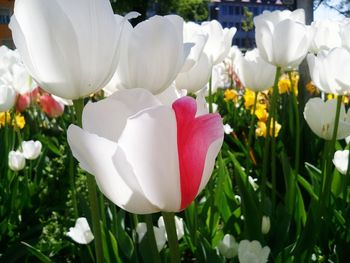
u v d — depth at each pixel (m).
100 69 0.28
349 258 0.62
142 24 0.33
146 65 0.34
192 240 0.64
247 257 0.45
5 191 0.96
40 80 0.28
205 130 0.23
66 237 0.77
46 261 0.59
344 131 0.61
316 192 0.72
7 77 1.09
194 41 0.43
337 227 0.69
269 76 0.75
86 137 0.21
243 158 1.16
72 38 0.27
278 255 0.57
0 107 0.90
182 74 0.56
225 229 0.65
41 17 0.26
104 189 0.23
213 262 0.51
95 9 0.27
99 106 0.24
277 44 0.61
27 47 0.27
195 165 0.23
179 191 0.23
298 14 0.70
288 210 0.70
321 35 0.76
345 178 0.68
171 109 0.21
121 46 0.34
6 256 0.75
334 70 0.56
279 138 1.14
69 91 0.28
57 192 1.00
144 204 0.23
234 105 1.69
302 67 1.18
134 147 0.22
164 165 0.22
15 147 1.25
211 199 0.68
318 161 1.03
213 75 0.91
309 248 0.56
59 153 1.28
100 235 0.30
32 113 1.50
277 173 1.03
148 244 0.54
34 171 1.19
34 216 0.90
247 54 0.84
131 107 0.24
